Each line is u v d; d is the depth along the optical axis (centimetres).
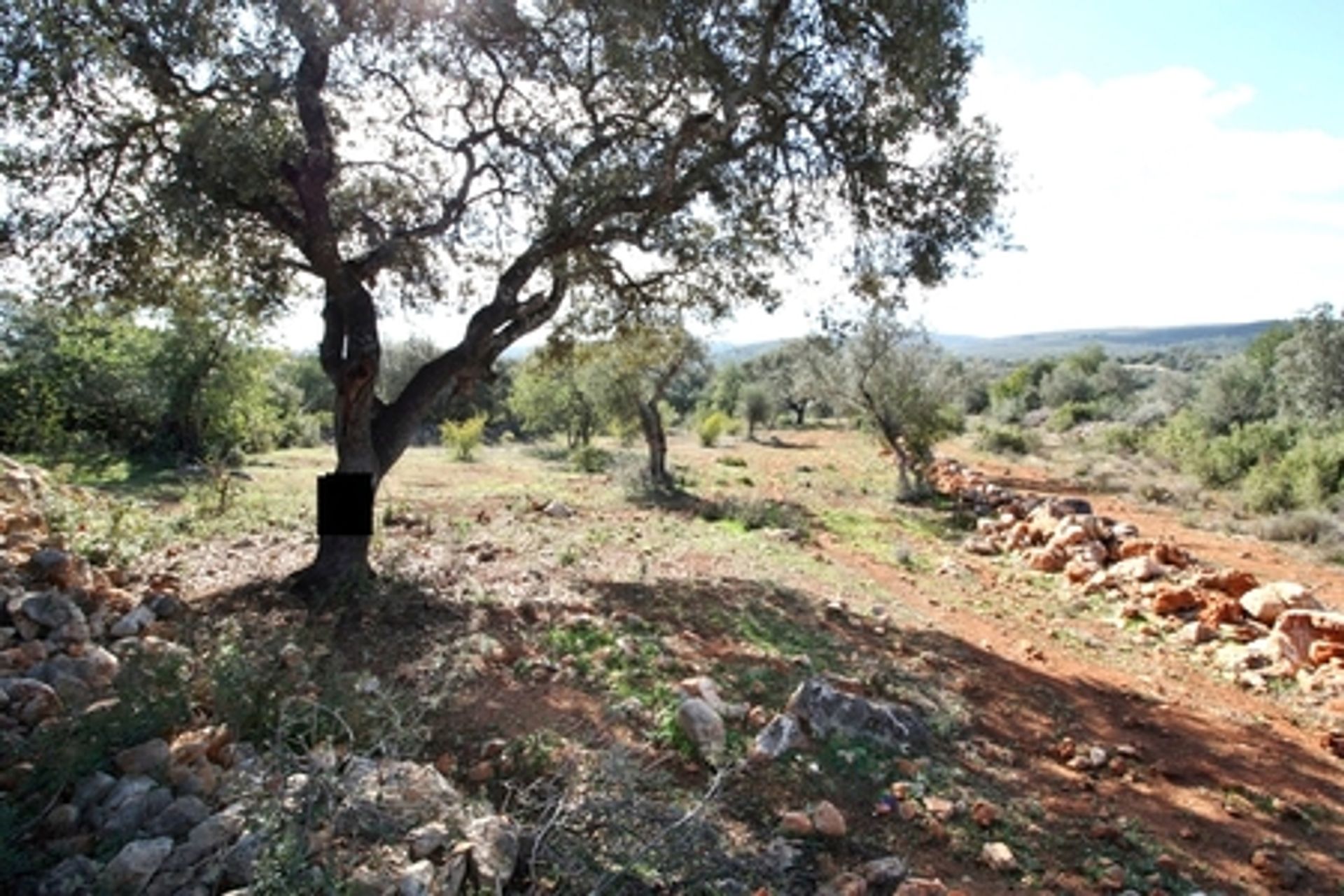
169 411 1994
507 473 2322
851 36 789
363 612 682
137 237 697
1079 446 3247
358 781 353
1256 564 1339
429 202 895
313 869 286
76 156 675
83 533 773
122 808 340
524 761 446
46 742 368
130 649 495
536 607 752
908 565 1228
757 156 859
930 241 893
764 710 561
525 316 838
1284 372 2967
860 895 369
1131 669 805
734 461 2795
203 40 597
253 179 596
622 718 523
